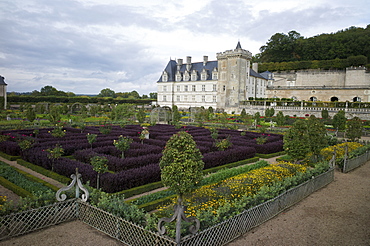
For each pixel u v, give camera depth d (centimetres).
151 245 726
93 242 794
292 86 8144
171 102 9131
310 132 1852
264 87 8844
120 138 1884
